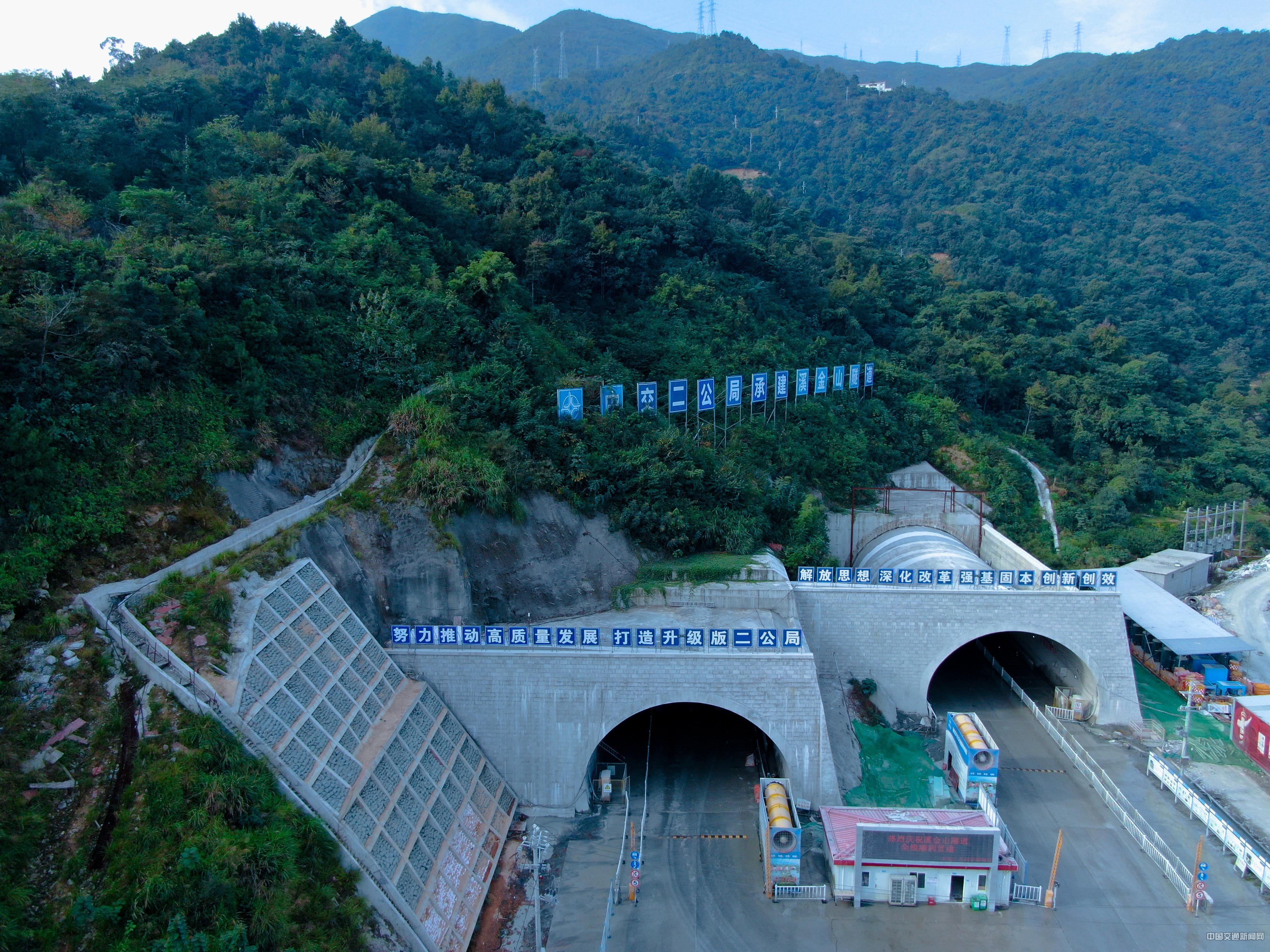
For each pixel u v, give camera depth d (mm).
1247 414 119938
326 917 28922
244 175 70125
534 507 52844
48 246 43375
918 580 55438
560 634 45688
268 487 45844
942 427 88438
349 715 38312
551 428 57250
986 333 110688
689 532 57500
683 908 37969
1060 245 181250
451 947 33656
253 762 31609
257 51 106938
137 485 39844
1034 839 43219
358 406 53656
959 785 46906
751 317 89125
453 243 73812
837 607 54406
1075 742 52406
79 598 34719
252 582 39375
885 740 51531
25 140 58312
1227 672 61062
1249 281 164750
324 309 56562
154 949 24562
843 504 75250
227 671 34312
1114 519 86312
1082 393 102562
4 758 29031
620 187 101250
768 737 48938
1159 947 35688
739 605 52906
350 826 33062
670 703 45375
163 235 51562
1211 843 42625
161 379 43406
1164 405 105312
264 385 48719
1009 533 78562
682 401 66312
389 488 49250
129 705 32250
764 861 40938
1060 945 35781
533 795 45625
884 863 37969
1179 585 77750
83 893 26766
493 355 61656
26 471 36000
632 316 83562
